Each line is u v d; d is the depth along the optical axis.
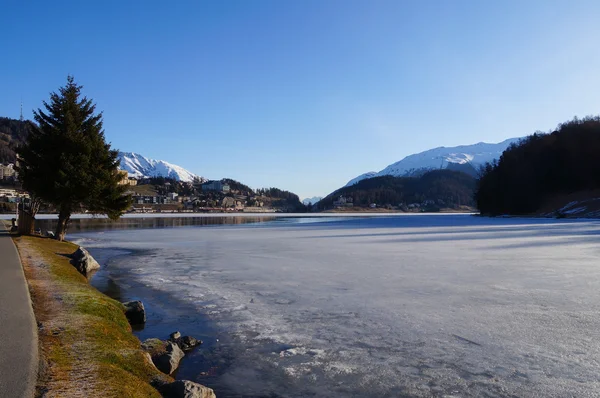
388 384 6.77
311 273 17.47
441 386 6.64
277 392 6.59
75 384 5.20
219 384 6.90
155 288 14.68
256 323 10.27
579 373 6.92
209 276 17.05
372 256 23.16
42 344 6.59
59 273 13.95
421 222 80.94
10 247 19.39
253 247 29.58
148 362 7.01
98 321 8.36
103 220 84.75
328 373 7.27
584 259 20.66
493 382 6.69
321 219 111.25
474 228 53.28
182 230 53.66
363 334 9.27
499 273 16.64
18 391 4.73
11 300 9.11
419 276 16.30
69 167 25.89
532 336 8.80
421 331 9.35
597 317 10.11
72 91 28.16
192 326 10.12
